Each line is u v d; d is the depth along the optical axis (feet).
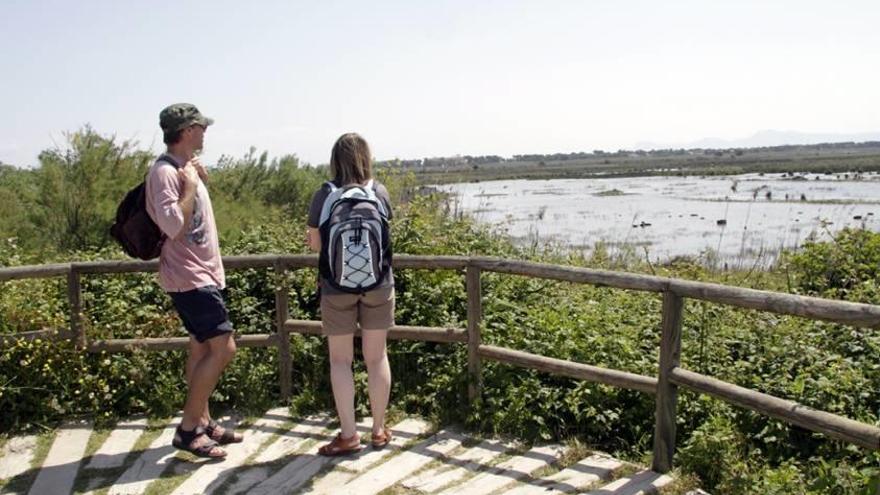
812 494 12.01
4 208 36.81
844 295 23.81
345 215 13.08
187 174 13.01
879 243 26.04
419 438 14.83
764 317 19.11
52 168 36.27
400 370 17.33
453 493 12.34
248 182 52.47
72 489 12.78
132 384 16.49
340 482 12.89
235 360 17.30
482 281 19.88
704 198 127.44
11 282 17.89
